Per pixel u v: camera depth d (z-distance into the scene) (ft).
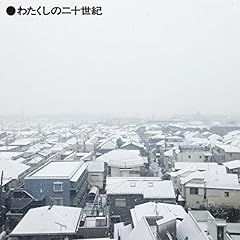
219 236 56.54
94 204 128.88
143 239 58.23
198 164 145.59
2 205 105.81
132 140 269.03
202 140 266.98
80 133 366.22
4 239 90.74
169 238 59.52
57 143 270.05
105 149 237.25
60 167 137.49
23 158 183.32
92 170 157.69
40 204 108.99
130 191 106.32
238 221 104.53
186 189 116.16
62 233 77.97
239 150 187.73
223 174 121.49
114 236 82.23
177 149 193.26
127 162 162.61
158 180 116.06
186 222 62.80
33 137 324.39
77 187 120.98
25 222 81.51
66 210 88.38
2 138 310.24
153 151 258.37
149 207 85.66
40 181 115.14
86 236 79.56
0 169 129.29
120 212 104.83
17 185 127.34
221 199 114.21
